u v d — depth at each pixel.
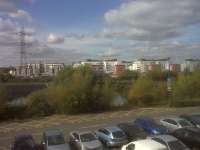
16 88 65.31
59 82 49.97
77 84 47.00
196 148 19.75
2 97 43.16
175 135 21.53
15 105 46.34
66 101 45.56
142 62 186.62
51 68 173.50
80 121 38.53
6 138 30.19
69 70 51.66
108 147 23.08
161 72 79.50
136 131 24.20
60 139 21.06
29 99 46.94
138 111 46.19
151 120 26.83
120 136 23.05
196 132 20.62
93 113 46.22
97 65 179.75
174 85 60.00
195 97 59.56
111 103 50.78
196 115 30.69
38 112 45.12
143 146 17.53
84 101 46.44
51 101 46.28
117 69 174.38
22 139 21.94
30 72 151.50
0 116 42.69
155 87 58.88
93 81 51.56
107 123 35.91
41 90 48.84
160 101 57.09
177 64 166.50
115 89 58.19
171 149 17.17
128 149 18.61
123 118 39.50
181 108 49.12
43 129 33.97
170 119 26.73
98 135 24.48
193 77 60.81
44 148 20.78
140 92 55.62
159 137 18.41
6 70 149.12
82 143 20.94
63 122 38.31
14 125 37.81
